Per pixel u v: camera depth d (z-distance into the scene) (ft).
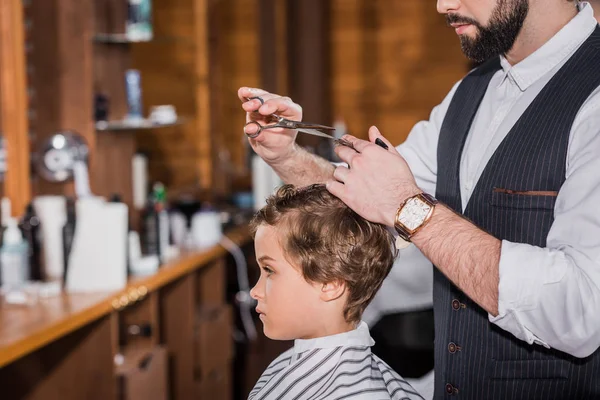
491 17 4.03
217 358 11.07
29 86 9.46
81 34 9.57
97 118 9.87
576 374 4.08
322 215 3.98
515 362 4.21
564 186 3.79
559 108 4.09
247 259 13.69
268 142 4.63
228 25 16.42
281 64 16.63
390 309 9.61
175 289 10.25
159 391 8.78
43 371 7.95
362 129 17.07
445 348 4.52
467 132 4.65
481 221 4.28
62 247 8.19
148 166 14.76
